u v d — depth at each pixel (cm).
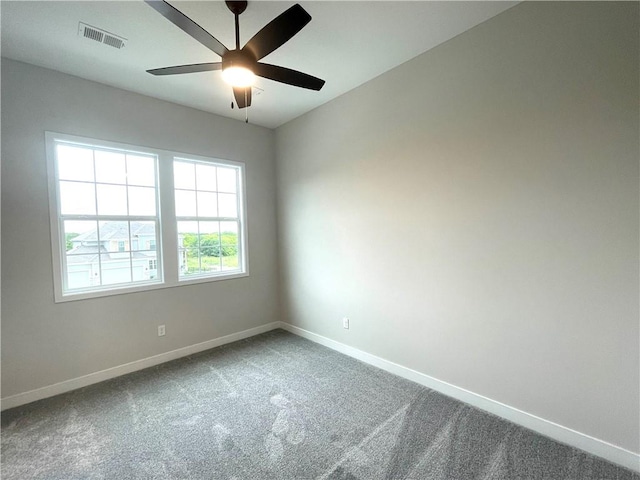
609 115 167
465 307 233
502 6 198
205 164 360
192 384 269
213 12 195
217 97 314
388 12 201
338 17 205
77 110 267
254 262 399
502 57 205
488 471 169
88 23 201
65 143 266
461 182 230
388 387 260
